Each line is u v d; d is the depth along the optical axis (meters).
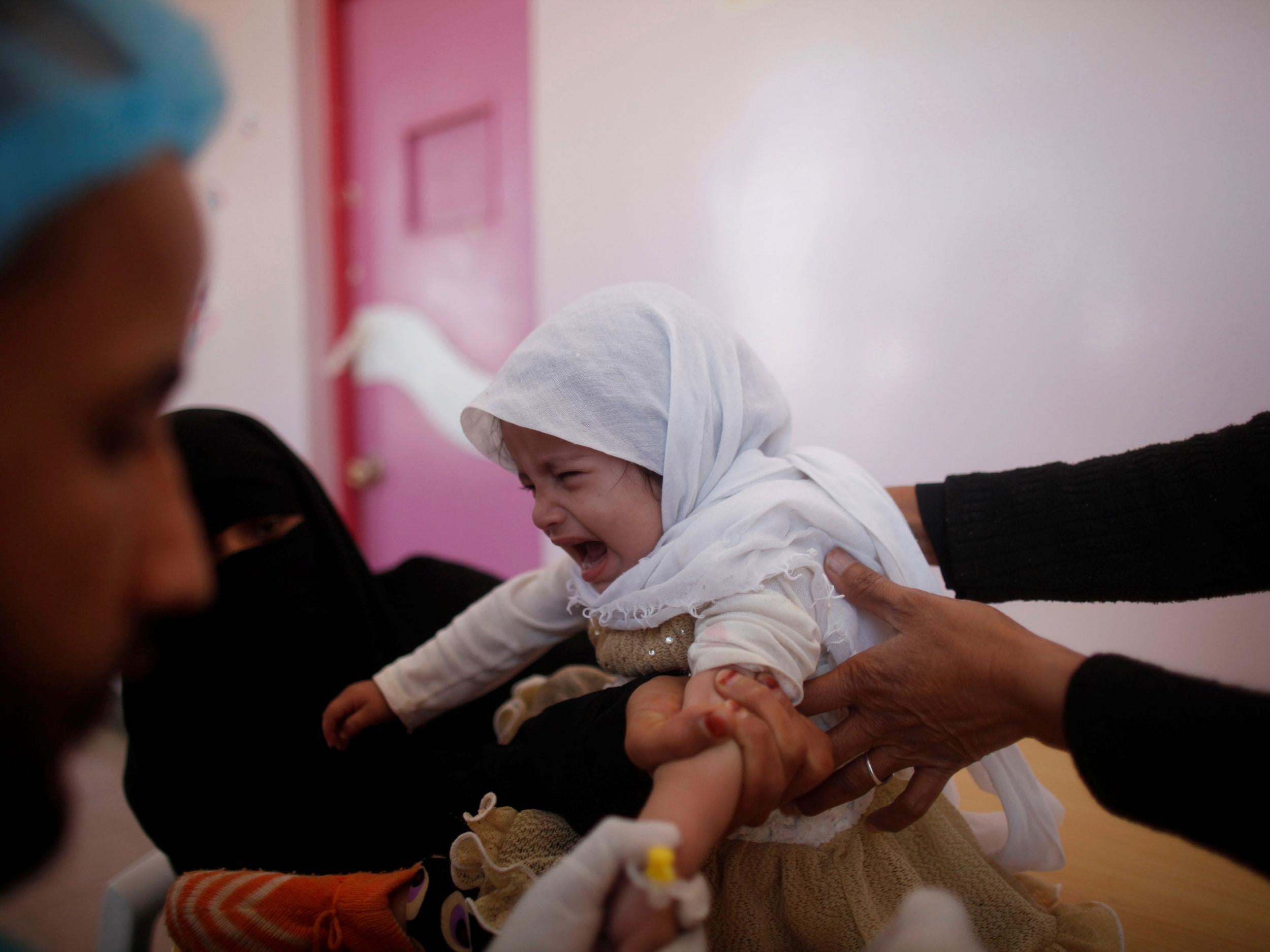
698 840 0.47
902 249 1.42
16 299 0.27
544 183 1.88
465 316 2.26
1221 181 1.15
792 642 0.63
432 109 2.25
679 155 1.68
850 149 1.47
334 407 2.47
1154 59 1.18
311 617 0.98
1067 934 0.71
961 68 1.34
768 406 0.84
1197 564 0.71
